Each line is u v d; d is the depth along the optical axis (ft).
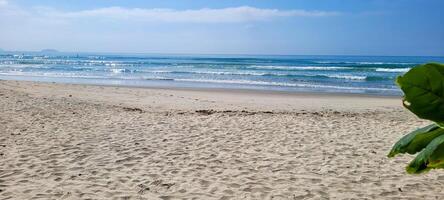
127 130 30.71
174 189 18.20
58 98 50.29
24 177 19.54
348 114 41.27
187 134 29.45
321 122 35.19
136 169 21.03
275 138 28.45
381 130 31.99
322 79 101.65
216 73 124.36
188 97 59.11
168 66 178.60
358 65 175.11
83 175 19.99
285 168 21.38
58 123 32.96
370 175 20.24
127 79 103.24
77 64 204.13
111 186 18.49
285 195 17.51
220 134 29.58
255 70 141.49
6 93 50.67
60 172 20.36
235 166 21.65
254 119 36.19
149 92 65.36
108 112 39.52
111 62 236.22
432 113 3.18
